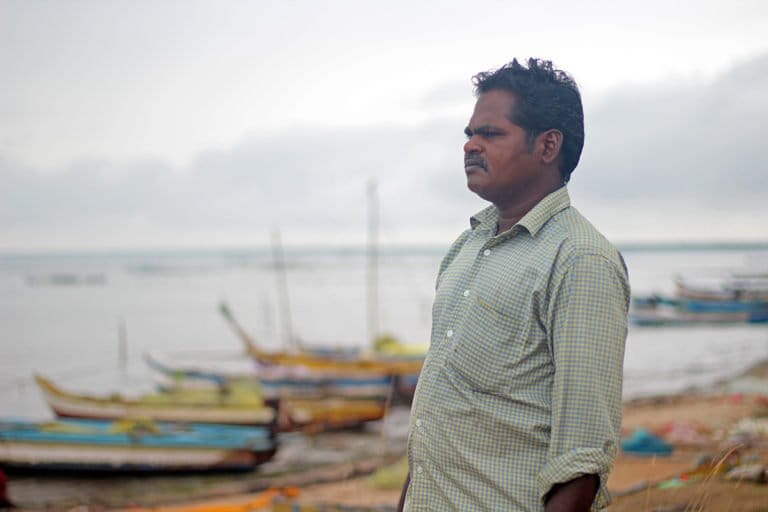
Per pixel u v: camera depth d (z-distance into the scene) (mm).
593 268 1803
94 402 14891
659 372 23547
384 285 101250
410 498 2000
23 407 22078
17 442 13328
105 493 11633
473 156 2068
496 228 2152
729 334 38062
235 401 15117
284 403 16781
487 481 1871
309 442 15500
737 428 10859
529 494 1831
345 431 17266
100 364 31969
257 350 20938
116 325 52938
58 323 54906
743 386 17594
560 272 1823
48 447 13344
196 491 11586
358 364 19344
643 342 35438
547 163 2027
